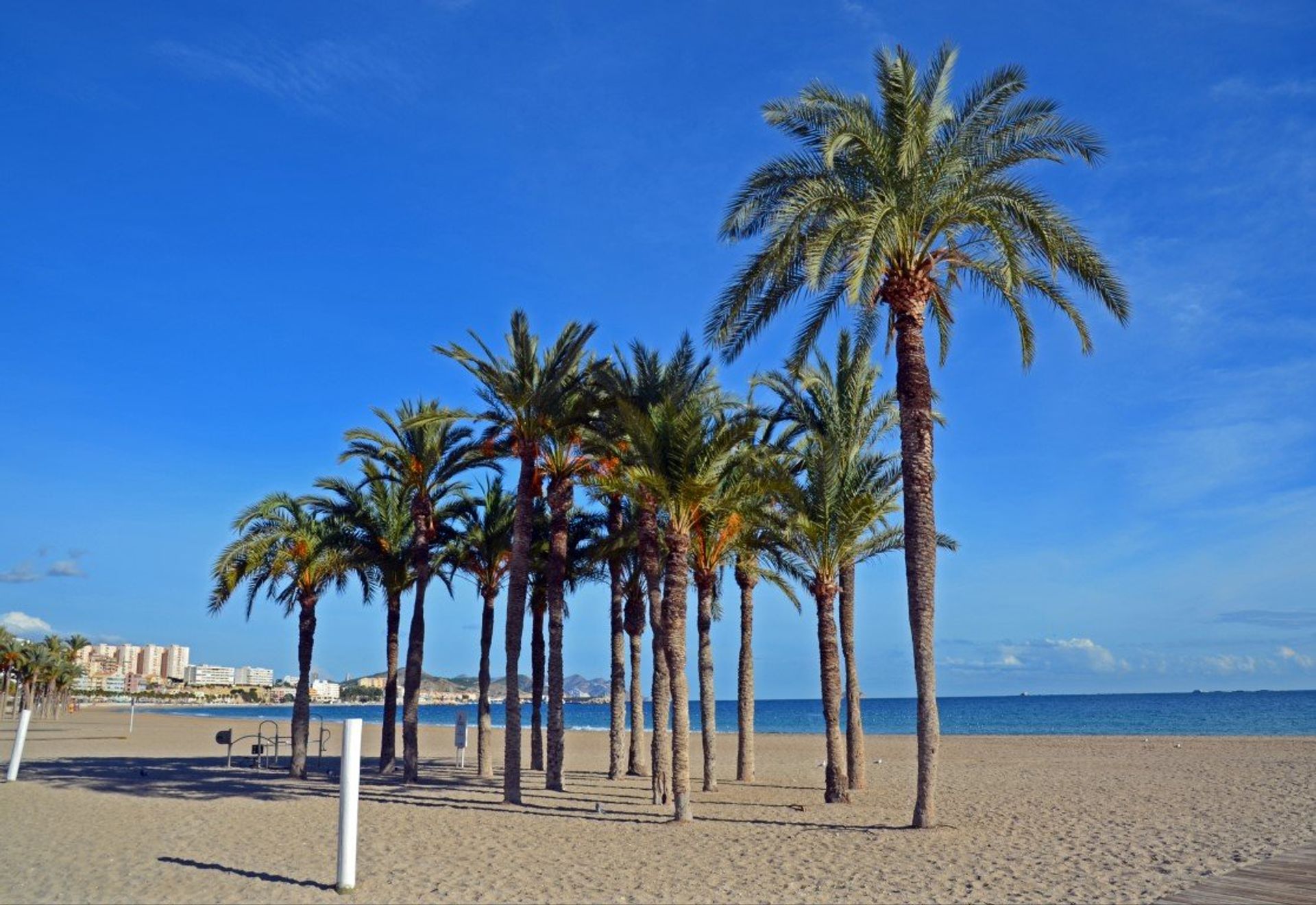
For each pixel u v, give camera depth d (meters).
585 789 24.02
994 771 29.44
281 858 13.27
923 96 16.59
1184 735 58.78
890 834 15.49
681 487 18.22
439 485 25.77
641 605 29.95
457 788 24.05
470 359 20.31
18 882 11.64
